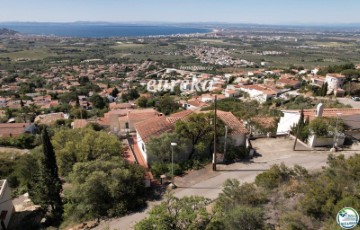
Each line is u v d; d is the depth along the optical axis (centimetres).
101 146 2794
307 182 1906
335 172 2009
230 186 1988
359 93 6956
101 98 9656
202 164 2792
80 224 2036
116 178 2206
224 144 2866
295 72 12538
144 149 2908
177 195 2281
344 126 3206
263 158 2898
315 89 7662
